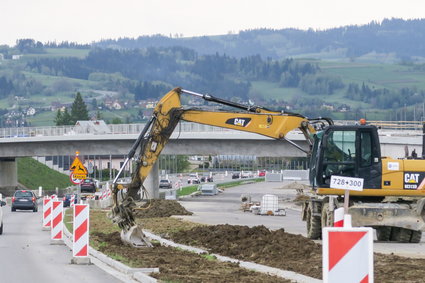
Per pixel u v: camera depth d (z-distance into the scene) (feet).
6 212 237.66
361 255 42.22
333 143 117.29
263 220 187.32
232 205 290.56
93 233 131.54
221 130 335.26
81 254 89.15
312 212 121.19
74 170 179.11
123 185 112.16
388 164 116.67
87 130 381.81
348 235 42.27
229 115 121.29
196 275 74.08
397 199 118.42
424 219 112.78
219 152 335.47
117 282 72.74
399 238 117.80
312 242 99.09
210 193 410.72
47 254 101.55
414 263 80.28
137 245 107.24
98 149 368.48
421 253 96.58
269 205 217.15
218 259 91.30
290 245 96.84
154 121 118.01
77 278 75.77
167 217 197.36
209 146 336.90
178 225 158.20
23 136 396.16
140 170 115.34
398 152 266.16
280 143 323.78
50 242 118.83
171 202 215.51
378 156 116.67
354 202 117.39
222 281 68.85
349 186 59.31
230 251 97.96
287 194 403.95
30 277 76.64
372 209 113.19
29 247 112.37
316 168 117.80
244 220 186.29
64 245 116.06
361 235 42.24
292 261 85.35
